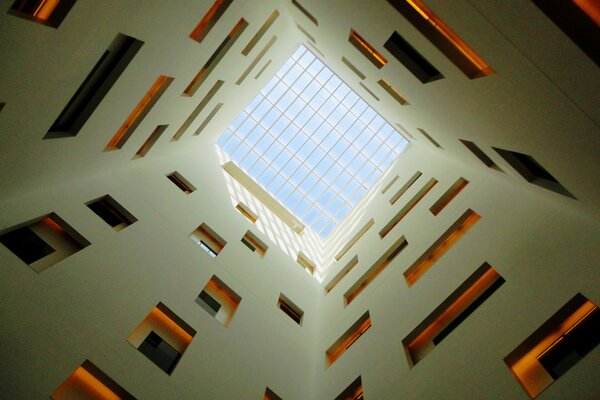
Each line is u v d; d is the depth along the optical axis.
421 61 12.91
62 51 9.55
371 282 19.08
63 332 10.62
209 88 18.59
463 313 13.04
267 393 14.78
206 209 20.28
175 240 16.59
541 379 9.57
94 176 15.44
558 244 11.54
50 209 12.78
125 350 11.62
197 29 14.86
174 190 19.17
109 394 10.95
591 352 9.03
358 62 17.36
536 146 10.02
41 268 11.56
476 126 12.23
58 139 11.95
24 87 9.41
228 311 16.58
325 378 16.02
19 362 9.52
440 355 12.02
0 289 10.18
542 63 7.64
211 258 17.77
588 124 7.84
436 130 16.56
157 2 11.30
